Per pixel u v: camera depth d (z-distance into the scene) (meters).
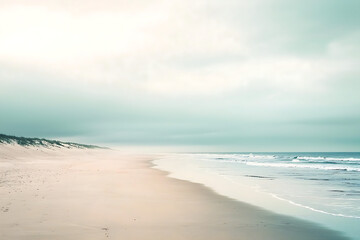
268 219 11.95
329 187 21.88
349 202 15.85
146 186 21.00
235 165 52.19
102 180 23.72
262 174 33.25
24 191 16.33
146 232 9.66
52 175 26.00
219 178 28.25
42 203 13.35
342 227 10.87
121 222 10.76
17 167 33.91
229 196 17.52
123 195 16.69
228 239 9.23
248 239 9.30
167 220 11.31
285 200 16.38
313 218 12.22
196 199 16.22
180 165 51.66
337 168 44.28
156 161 68.44
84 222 10.52
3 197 14.34
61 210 12.17
